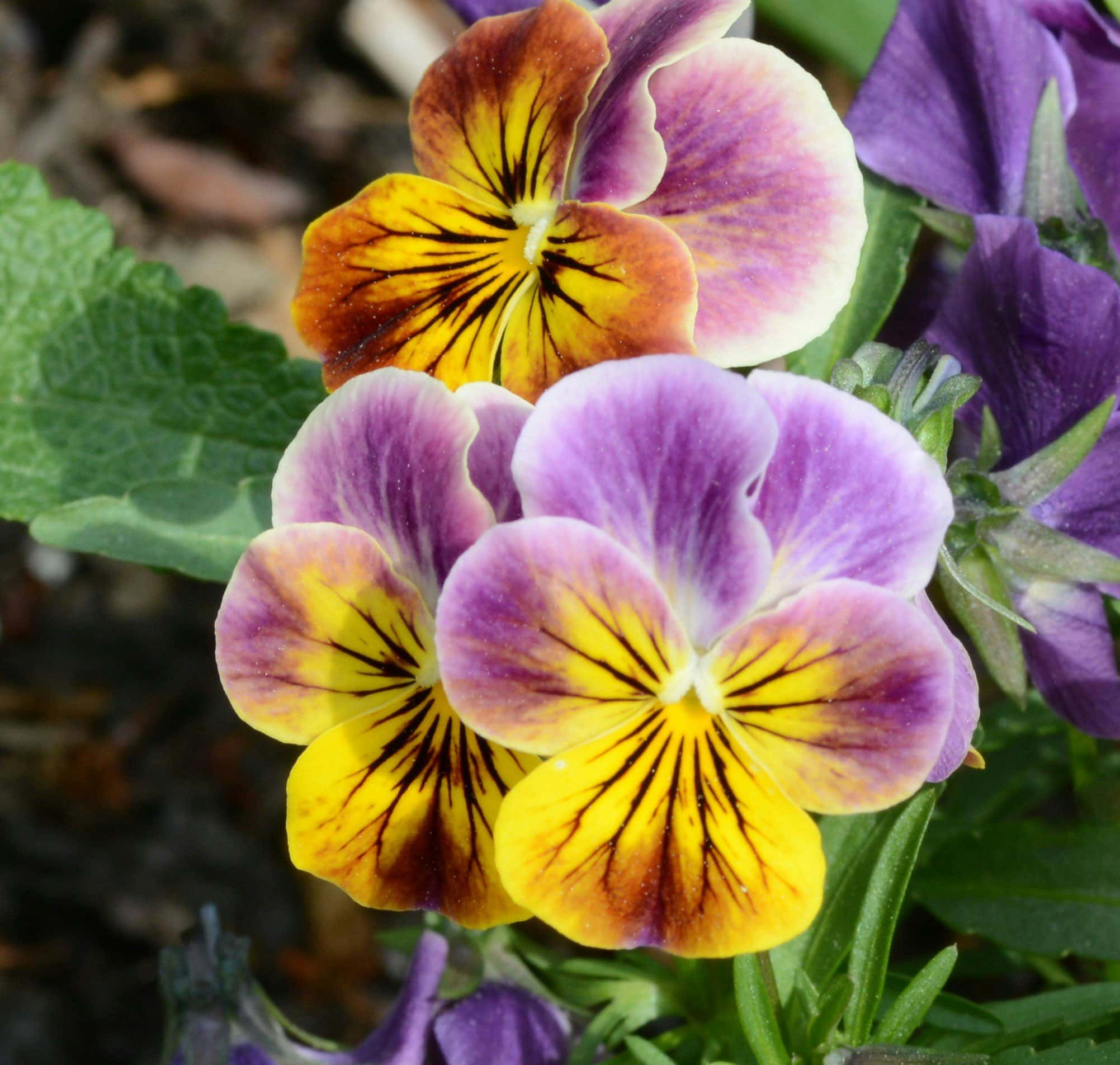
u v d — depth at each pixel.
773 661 0.26
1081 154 0.31
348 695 0.27
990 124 0.32
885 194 0.32
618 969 0.31
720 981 0.31
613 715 0.26
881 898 0.29
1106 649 0.30
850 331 0.32
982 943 0.39
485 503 0.26
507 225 0.28
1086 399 0.30
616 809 0.26
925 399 0.28
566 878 0.26
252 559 0.27
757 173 0.27
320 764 0.27
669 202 0.28
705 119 0.28
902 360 0.28
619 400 0.26
